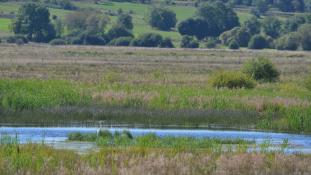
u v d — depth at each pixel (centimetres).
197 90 11438
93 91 10675
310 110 8894
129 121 8838
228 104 9938
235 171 4906
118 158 5106
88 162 4906
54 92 10119
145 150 5509
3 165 4703
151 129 8238
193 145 6259
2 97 9525
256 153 5494
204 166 4975
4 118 8594
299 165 5147
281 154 5475
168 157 5188
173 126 8625
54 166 4775
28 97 9431
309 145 7056
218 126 8750
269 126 8669
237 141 6894
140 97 10062
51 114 8900
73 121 8700
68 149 5956
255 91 11750
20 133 7525
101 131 7119
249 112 9506
